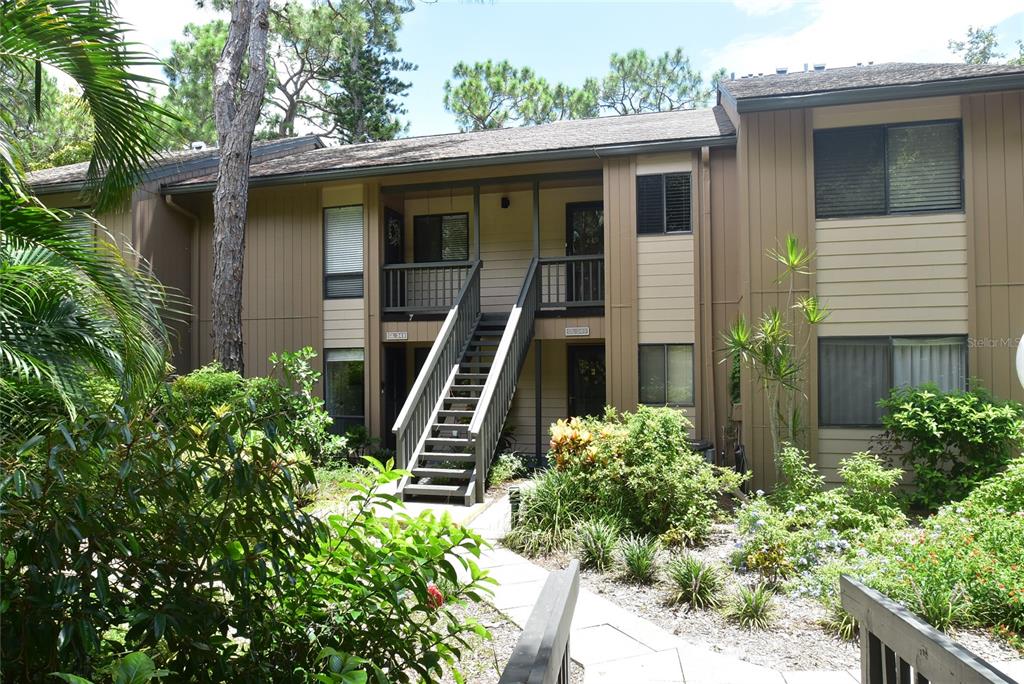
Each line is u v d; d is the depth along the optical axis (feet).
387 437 44.93
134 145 13.93
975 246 30.63
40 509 6.39
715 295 37.50
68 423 7.17
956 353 30.99
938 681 6.68
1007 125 30.45
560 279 46.09
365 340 43.09
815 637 16.02
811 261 32.17
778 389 29.50
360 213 43.68
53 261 11.56
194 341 46.44
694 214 37.63
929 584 16.52
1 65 11.92
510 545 23.88
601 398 46.09
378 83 99.45
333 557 8.76
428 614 9.03
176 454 7.25
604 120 51.78
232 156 39.22
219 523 7.47
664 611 17.89
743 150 32.83
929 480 28.07
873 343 31.71
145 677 5.30
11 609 6.13
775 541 20.59
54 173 48.88
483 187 44.62
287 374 35.88
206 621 7.05
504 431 45.62
